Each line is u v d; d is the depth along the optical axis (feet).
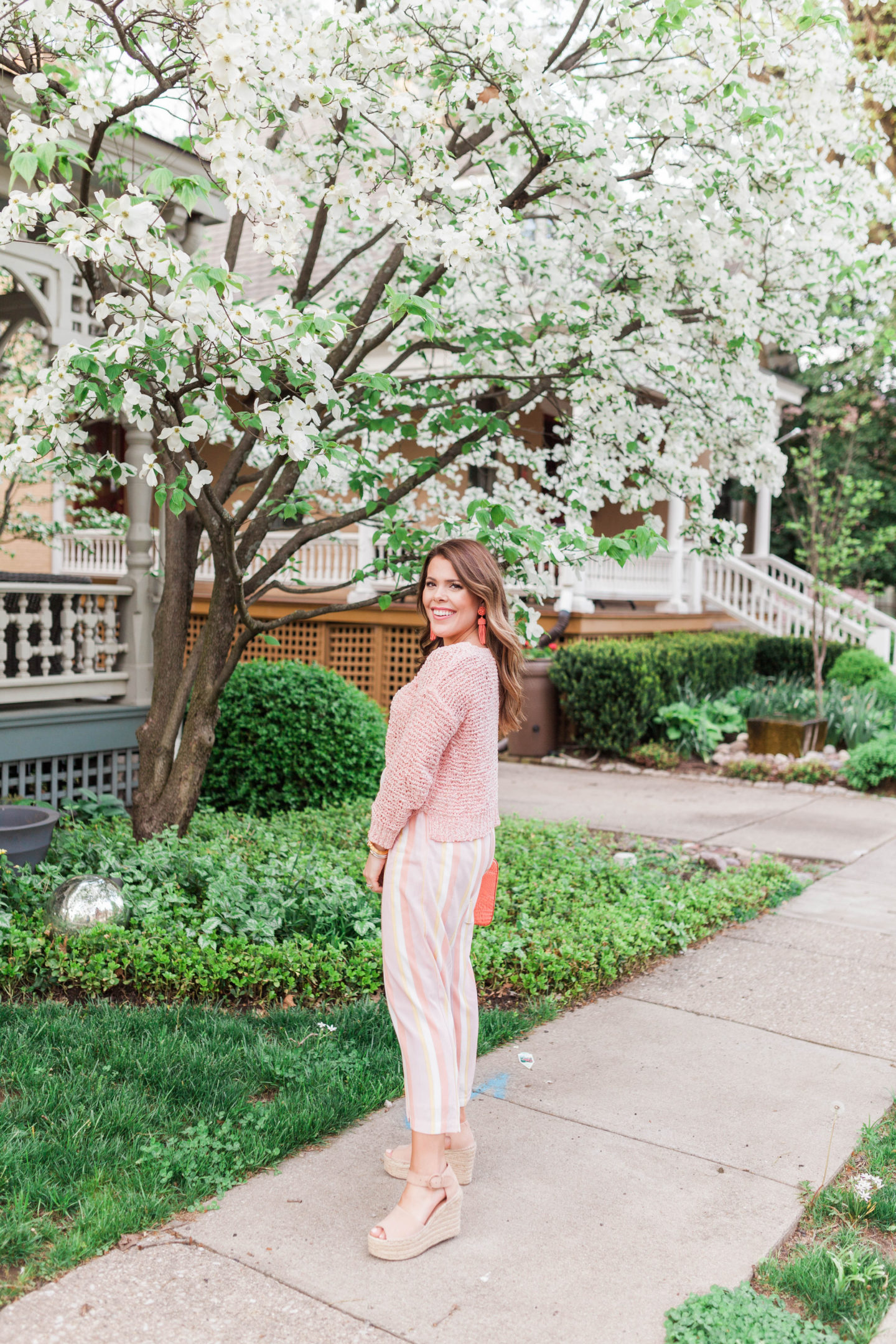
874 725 37.06
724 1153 10.26
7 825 17.26
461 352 18.97
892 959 16.46
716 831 25.89
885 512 65.57
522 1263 8.38
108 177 17.42
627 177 17.02
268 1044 12.05
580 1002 14.53
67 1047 11.69
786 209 17.17
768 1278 8.25
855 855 23.67
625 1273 8.27
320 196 16.71
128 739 24.08
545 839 22.84
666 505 49.26
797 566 70.08
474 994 9.41
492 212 14.46
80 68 16.35
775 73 21.15
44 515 51.65
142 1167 9.43
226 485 19.40
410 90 14.85
